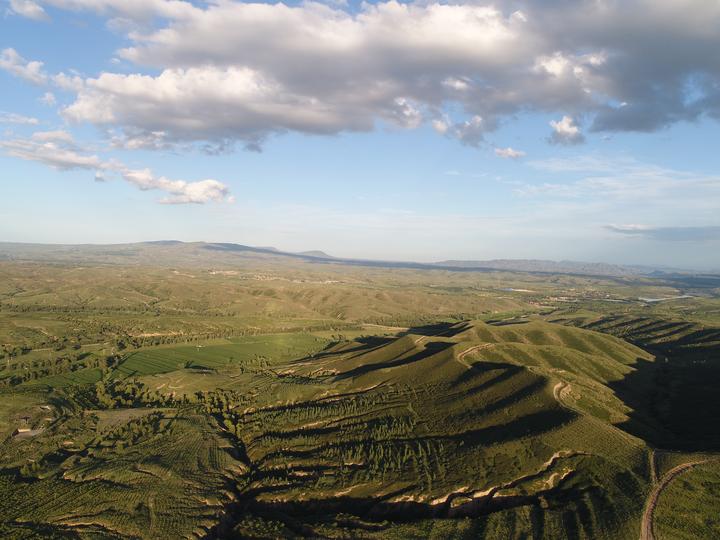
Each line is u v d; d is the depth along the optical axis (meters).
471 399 185.12
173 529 126.19
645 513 111.12
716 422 169.75
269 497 140.50
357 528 120.44
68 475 151.38
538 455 140.75
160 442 175.88
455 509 126.62
